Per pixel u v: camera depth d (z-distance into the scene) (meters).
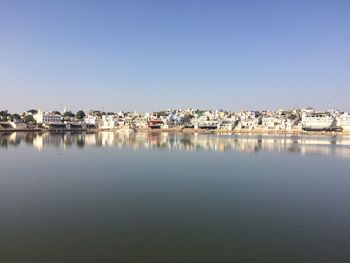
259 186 56.72
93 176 64.94
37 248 29.84
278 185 57.84
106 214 39.59
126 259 28.06
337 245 31.22
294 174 70.12
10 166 78.12
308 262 27.88
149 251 29.52
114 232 33.78
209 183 58.97
